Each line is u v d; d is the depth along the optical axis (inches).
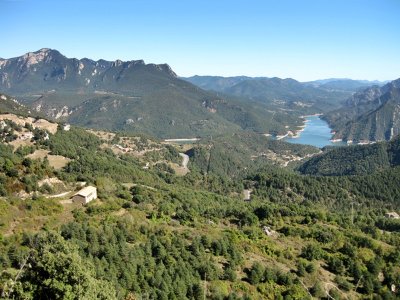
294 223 5196.9
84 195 4510.3
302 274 3585.1
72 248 2063.2
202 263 3255.4
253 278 3270.2
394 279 3599.9
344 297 3341.5
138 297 2596.0
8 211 3767.2
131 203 4778.5
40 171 5132.9
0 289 1873.8
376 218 6471.5
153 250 3361.2
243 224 5007.4
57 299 1690.5
